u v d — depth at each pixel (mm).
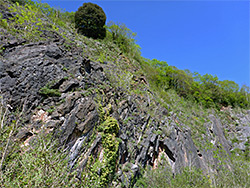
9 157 3934
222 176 11273
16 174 3684
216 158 13688
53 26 10711
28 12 9766
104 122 7141
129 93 11000
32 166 3787
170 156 10203
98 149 6352
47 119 5617
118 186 6465
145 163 8891
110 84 9672
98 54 12852
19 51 6742
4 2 9844
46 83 6445
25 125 5145
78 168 5336
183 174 9867
